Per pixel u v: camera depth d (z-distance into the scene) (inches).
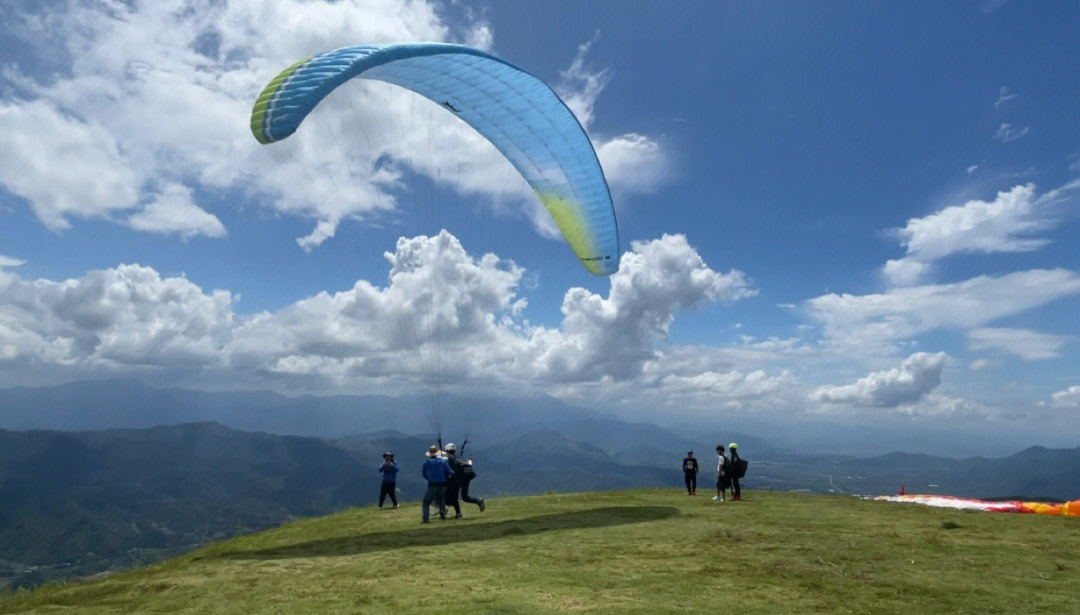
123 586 476.7
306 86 625.9
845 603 399.9
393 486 1051.9
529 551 568.4
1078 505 856.3
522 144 943.0
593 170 919.7
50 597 455.8
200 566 547.8
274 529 882.1
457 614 363.3
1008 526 711.7
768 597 411.2
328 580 463.8
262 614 375.2
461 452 871.7
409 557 550.0
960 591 429.1
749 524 732.0
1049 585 446.0
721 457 1011.3
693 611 375.6
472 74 818.8
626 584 441.4
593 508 898.1
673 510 870.4
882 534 655.1
